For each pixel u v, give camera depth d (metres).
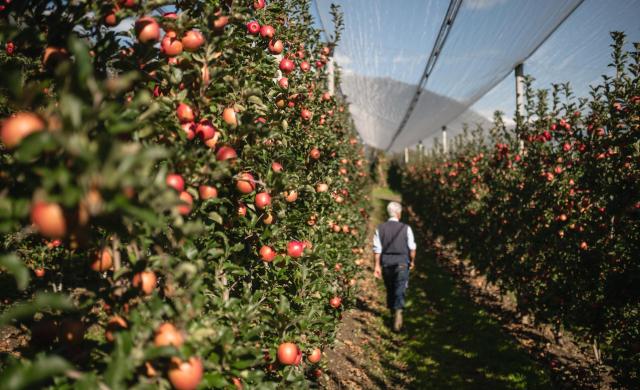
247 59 2.62
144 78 1.78
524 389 4.27
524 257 5.98
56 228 0.99
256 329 1.79
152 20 1.63
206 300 1.83
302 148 3.88
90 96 1.05
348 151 7.93
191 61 1.84
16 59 1.60
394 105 12.87
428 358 5.12
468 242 9.29
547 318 5.11
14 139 1.01
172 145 1.73
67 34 1.50
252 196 2.34
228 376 1.60
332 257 4.19
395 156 40.53
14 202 1.10
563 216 5.22
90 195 0.97
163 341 1.27
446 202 12.21
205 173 1.76
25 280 1.04
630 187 3.78
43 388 1.18
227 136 2.12
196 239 1.93
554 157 5.82
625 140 4.13
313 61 4.57
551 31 5.72
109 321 1.46
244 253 2.48
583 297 4.50
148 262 1.45
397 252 5.96
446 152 14.90
